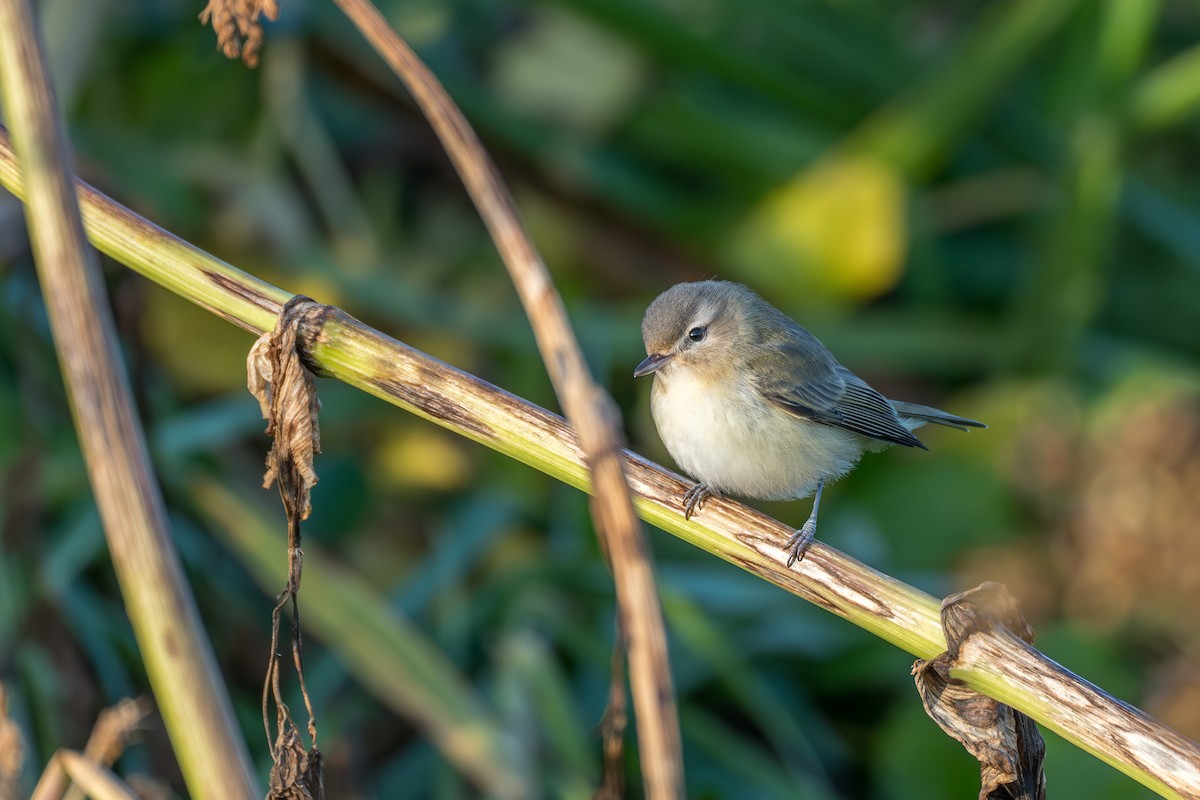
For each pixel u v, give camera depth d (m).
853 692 10.59
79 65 11.11
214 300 5.04
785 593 10.48
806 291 12.67
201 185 12.04
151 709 8.81
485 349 11.98
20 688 8.52
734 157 13.23
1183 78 12.52
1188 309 13.93
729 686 9.90
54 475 9.62
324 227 12.79
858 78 13.45
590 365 11.59
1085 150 12.48
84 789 5.41
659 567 10.51
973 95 12.33
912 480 11.68
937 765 9.71
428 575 10.23
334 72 12.75
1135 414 11.65
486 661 9.94
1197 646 10.49
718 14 13.46
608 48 13.53
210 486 9.63
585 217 13.02
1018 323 12.67
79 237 3.69
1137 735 4.48
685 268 13.06
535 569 10.20
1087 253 12.44
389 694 8.84
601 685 9.98
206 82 12.32
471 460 11.39
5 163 4.70
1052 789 9.35
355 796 8.95
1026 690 4.68
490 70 13.71
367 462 11.30
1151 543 10.69
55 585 8.98
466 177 3.61
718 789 9.27
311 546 9.30
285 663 9.69
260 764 8.91
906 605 4.96
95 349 3.70
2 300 9.91
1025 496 11.62
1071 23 13.38
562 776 8.85
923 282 13.38
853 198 12.45
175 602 3.78
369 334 5.00
